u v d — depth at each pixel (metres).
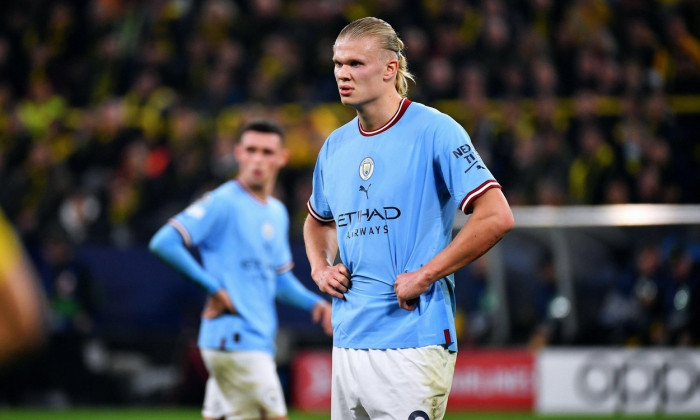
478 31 45.53
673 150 41.75
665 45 45.94
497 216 12.48
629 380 32.91
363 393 13.16
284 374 35.31
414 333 12.90
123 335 36.50
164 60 48.34
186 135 43.00
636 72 43.91
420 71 44.09
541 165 39.78
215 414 20.42
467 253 12.54
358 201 13.48
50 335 36.69
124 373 36.34
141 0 51.59
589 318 33.78
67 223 41.28
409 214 13.12
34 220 41.47
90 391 36.41
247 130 21.03
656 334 32.94
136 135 44.88
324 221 14.94
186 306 36.34
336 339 13.70
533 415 33.50
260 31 48.16
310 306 21.41
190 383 35.75
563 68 44.81
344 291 13.58
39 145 44.03
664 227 33.72
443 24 45.78
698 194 41.06
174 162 42.59
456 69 44.38
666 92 45.00
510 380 34.00
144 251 36.84
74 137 46.19
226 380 20.12
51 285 37.12
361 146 13.65
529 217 34.88
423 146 13.16
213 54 47.91
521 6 47.28
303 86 45.81
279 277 21.34
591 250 34.19
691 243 33.34
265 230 20.83
